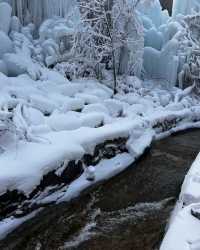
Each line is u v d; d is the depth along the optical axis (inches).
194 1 552.4
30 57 359.3
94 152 242.7
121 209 208.2
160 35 511.5
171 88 465.4
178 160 295.7
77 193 214.5
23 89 288.2
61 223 189.2
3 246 163.9
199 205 127.4
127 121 308.5
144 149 291.7
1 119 200.7
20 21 389.7
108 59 425.4
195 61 484.7
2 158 184.9
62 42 392.5
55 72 359.3
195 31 511.8
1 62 323.3
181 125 396.2
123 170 260.7
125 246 170.9
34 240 172.4
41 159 192.9
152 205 214.7
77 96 325.4
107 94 370.0
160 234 181.3
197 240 108.0
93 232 182.4
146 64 487.2
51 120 253.6
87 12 393.1
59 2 412.2
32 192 182.5
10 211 172.9
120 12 396.5
